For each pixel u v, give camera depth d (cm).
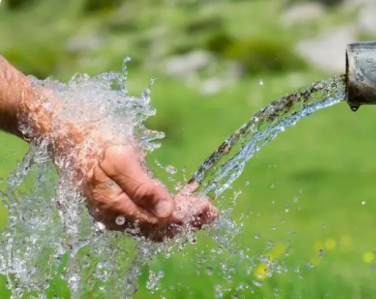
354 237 1198
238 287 688
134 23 3080
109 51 2872
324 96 473
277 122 481
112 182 416
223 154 482
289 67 2583
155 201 418
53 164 462
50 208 472
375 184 1569
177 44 2823
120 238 455
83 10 3247
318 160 1756
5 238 482
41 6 3291
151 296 758
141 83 2575
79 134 424
